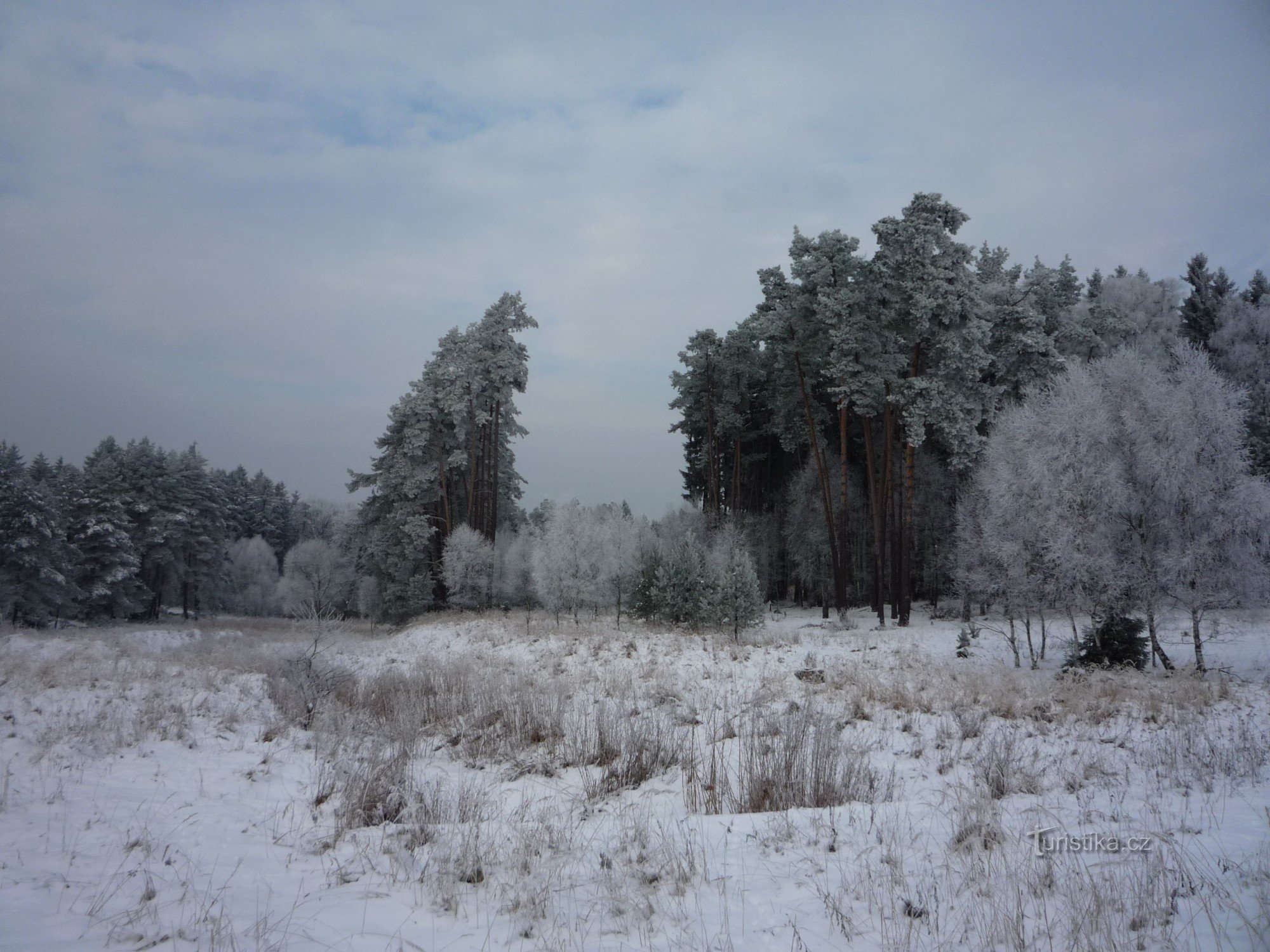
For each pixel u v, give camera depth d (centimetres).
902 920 464
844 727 1145
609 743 1030
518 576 4606
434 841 665
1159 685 1600
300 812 755
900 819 691
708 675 1702
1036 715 1262
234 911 485
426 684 1533
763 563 5153
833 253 3688
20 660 1814
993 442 2688
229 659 2072
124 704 1248
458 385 4866
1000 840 605
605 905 510
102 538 5622
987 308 3416
